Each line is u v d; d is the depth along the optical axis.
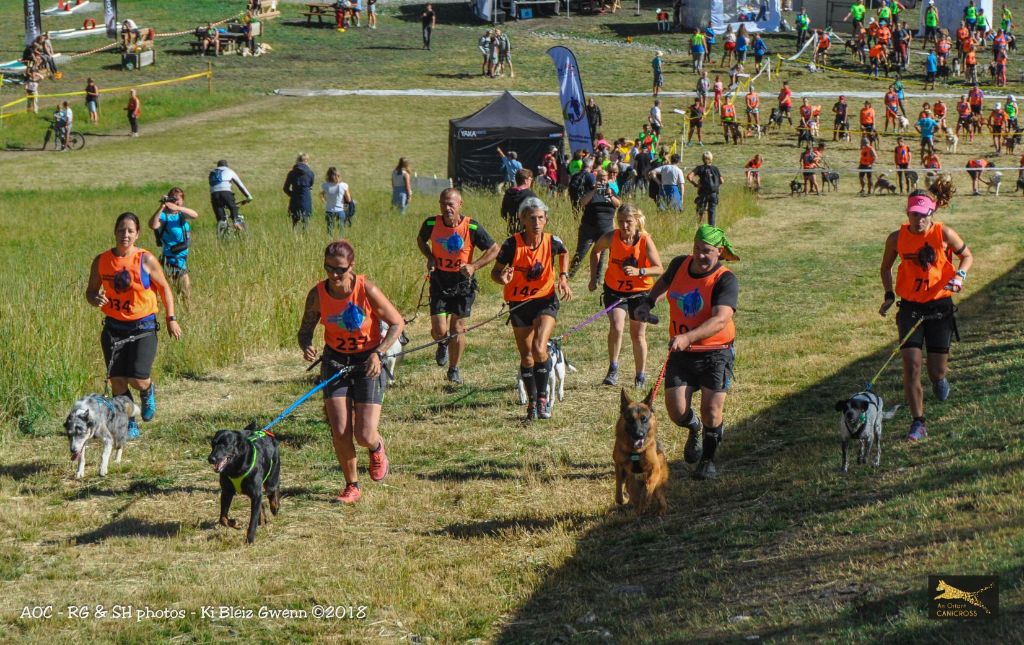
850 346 11.94
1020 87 45.25
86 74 45.91
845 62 48.97
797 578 5.50
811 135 37.34
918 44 52.12
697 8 54.47
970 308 13.88
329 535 7.05
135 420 9.18
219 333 12.22
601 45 52.78
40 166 32.78
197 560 6.65
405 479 8.10
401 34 56.09
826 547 5.89
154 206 26.23
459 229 10.25
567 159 30.28
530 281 9.29
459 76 47.09
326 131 38.53
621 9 62.19
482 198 26.58
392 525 7.26
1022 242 21.16
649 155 28.42
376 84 45.72
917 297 7.95
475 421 9.55
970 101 38.75
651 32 55.31
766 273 17.61
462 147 29.23
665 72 47.75
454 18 60.47
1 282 13.16
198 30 50.06
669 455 8.43
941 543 5.43
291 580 6.32
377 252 16.00
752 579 5.69
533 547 6.80
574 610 5.79
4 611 5.91
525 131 29.36
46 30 53.66
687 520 6.99
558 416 9.63
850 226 23.98
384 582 6.25
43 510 7.46
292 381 11.12
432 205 25.52
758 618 5.04
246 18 51.47
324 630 5.74
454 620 5.84
